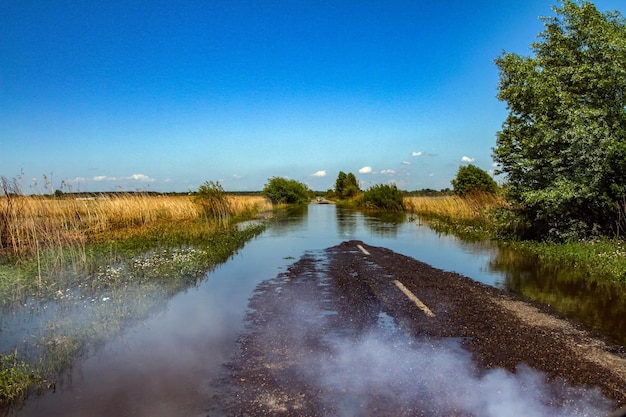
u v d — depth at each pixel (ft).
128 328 20.80
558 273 33.91
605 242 40.32
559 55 48.88
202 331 20.29
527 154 49.34
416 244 51.83
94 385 14.94
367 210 142.51
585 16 46.32
